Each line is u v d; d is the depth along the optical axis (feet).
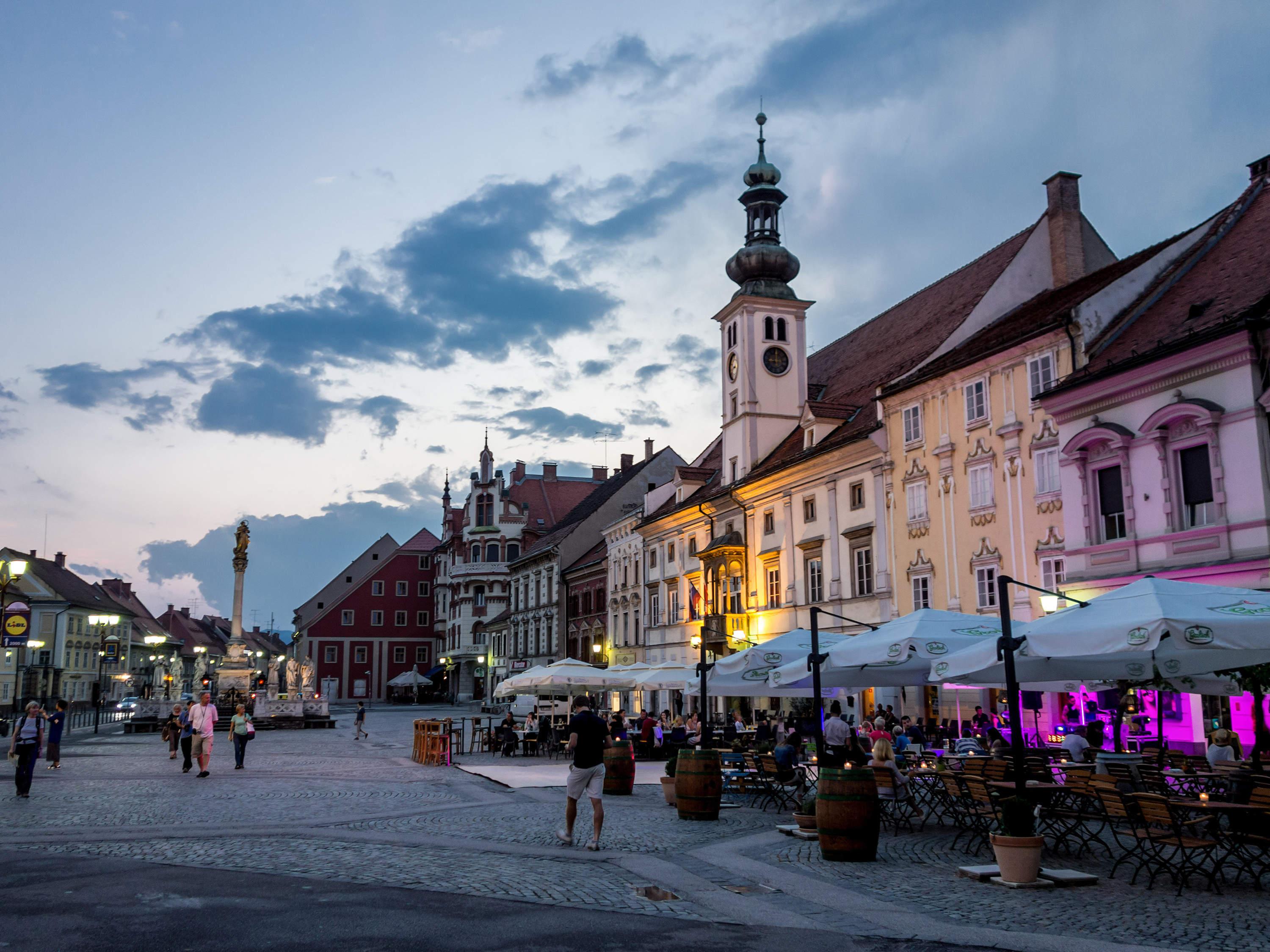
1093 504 88.38
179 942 29.25
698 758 59.57
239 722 96.78
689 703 176.55
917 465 115.55
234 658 201.87
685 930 31.76
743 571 156.97
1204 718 80.12
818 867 43.68
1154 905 36.14
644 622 200.95
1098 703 90.33
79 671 354.54
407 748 131.75
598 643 229.86
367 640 398.21
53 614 335.88
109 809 61.82
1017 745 41.70
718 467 197.16
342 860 43.45
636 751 112.88
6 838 49.26
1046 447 96.73
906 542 116.98
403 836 50.83
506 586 337.93
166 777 85.81
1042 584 96.32
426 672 401.08
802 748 86.69
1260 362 74.33
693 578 177.47
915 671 74.95
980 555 104.94
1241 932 31.83
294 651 424.46
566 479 366.43
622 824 57.41
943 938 31.17
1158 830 42.29
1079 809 50.67
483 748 130.00
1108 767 53.26
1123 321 93.35
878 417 124.57
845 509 130.52
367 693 394.73
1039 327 96.37
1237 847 40.50
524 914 33.45
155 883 37.81
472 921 32.32
